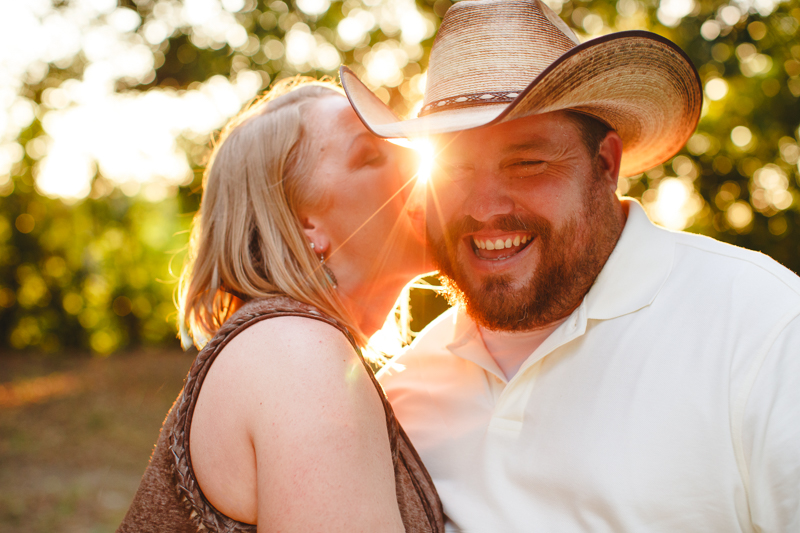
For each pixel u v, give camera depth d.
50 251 17.94
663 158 1.76
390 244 1.63
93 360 16.97
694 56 7.37
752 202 8.22
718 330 1.27
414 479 1.39
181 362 16.11
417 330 4.34
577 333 1.39
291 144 1.49
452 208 1.49
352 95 1.55
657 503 1.23
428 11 8.89
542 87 1.18
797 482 1.11
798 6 7.40
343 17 9.33
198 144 9.64
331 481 1.03
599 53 1.20
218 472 1.15
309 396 1.09
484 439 1.49
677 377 1.27
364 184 1.56
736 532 1.20
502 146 1.39
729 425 1.20
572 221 1.41
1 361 16.77
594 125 1.46
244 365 1.16
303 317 1.24
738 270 1.32
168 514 1.20
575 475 1.32
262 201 1.45
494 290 1.46
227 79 9.30
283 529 1.01
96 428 9.18
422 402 1.67
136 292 18.73
